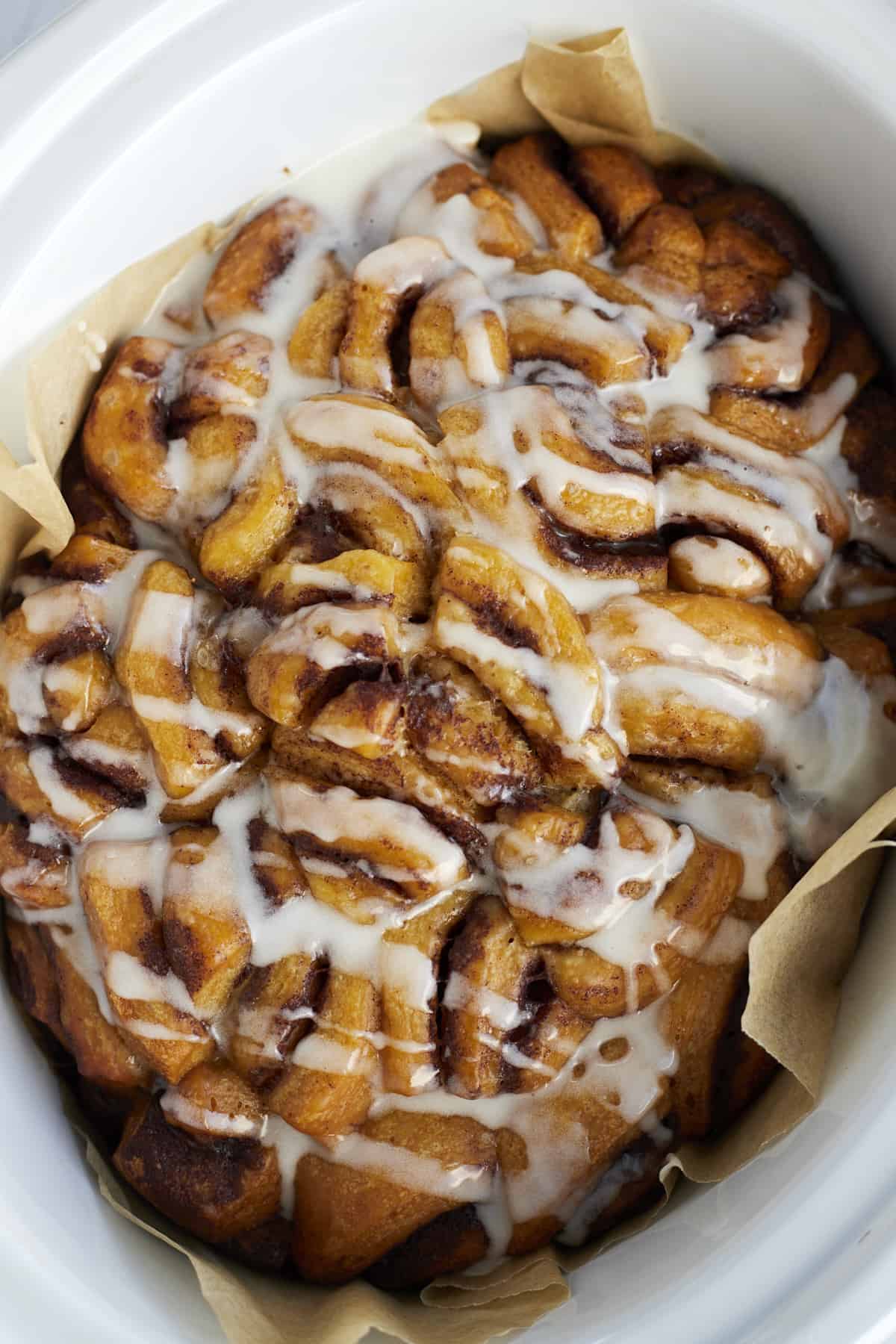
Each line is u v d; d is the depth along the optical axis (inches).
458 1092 19.2
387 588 19.0
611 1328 18.1
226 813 19.5
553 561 19.4
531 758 19.3
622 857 19.1
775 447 20.3
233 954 19.1
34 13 22.4
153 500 20.0
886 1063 18.2
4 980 20.3
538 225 20.8
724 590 19.7
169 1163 19.5
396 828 19.0
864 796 19.7
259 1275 19.8
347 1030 19.0
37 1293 18.4
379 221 21.0
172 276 20.7
